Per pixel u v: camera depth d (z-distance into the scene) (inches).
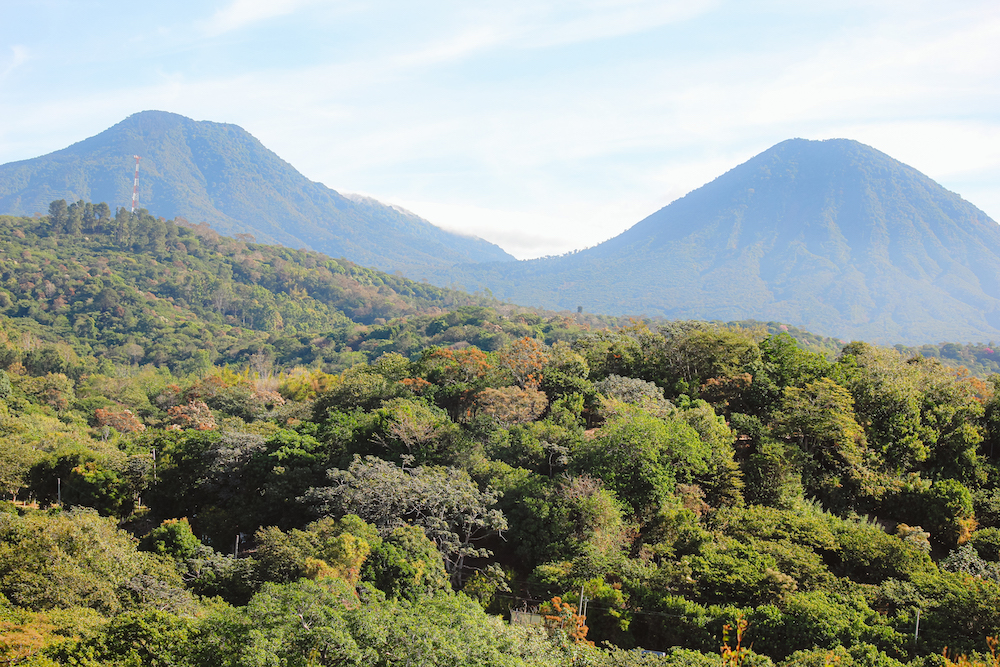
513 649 765.9
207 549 1227.9
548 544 1248.8
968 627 935.0
